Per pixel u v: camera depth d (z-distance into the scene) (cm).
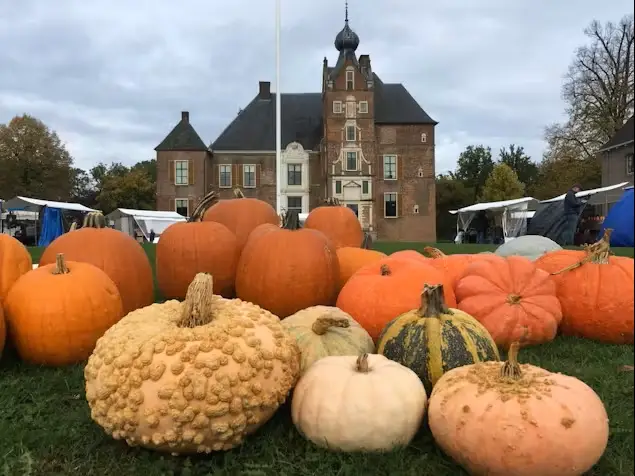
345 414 252
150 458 251
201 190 4862
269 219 648
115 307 409
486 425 225
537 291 436
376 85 5100
